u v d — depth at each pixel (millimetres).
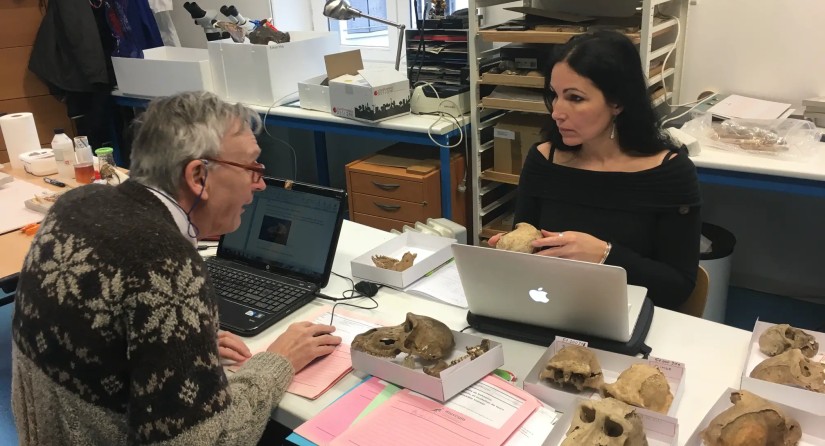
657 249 1624
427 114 2965
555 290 1206
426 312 1461
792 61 2646
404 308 1483
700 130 2436
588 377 1099
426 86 2941
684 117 2629
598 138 1647
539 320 1300
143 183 1044
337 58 3086
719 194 3027
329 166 4355
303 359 1250
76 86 3961
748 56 2740
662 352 1258
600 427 929
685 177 1587
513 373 1223
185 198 1066
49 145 4180
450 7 3537
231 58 3326
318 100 3123
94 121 4117
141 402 904
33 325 954
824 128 2451
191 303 934
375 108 2846
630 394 1035
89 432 972
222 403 963
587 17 2568
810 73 2621
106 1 3910
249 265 1674
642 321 1307
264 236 1666
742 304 2949
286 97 3314
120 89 3850
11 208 2199
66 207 1026
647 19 2305
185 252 958
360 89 2848
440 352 1198
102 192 1043
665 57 2721
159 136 1027
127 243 924
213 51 3391
